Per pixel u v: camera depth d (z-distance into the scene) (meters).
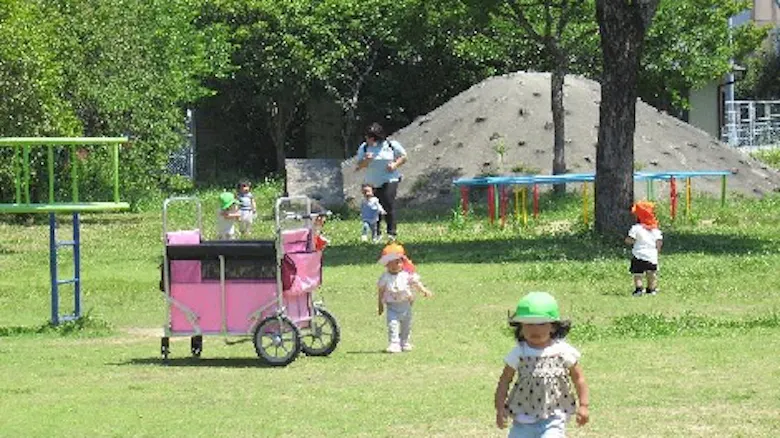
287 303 16.30
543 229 35.28
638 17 31.03
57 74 40.03
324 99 62.19
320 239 17.16
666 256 28.30
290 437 11.73
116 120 46.34
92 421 12.56
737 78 71.94
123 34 46.41
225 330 16.12
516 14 41.72
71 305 22.58
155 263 29.62
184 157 61.53
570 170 43.41
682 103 59.66
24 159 20.06
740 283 23.58
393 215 32.97
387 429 11.94
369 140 32.97
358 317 20.25
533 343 9.20
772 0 74.75
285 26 58.06
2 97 36.47
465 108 46.84
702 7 57.59
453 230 35.72
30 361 16.44
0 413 12.98
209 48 54.47
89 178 45.19
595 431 11.69
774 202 41.12
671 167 44.03
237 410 13.01
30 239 36.84
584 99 47.16
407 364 15.72
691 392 13.43
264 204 47.06
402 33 45.81
